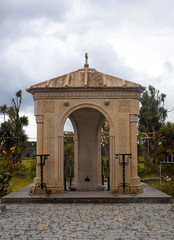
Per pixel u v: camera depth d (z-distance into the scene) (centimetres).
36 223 693
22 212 816
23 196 992
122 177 1055
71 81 1109
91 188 1183
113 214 784
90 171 1315
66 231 625
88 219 729
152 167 1922
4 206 847
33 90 1085
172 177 1448
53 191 1048
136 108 1078
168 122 1936
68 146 1894
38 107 1083
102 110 1076
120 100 1078
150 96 2781
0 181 1146
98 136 1325
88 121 1320
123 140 1068
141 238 573
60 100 1082
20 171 1812
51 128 1077
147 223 686
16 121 2069
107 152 2433
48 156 1068
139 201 959
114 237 581
